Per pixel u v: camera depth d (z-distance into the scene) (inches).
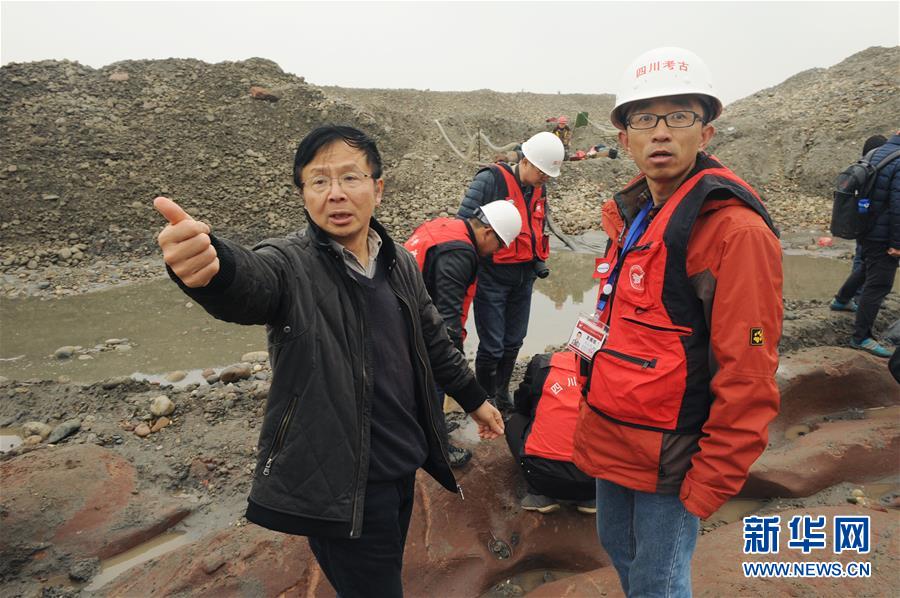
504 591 102.9
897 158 163.9
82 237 360.2
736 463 57.7
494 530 111.5
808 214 458.0
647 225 67.7
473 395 80.0
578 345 71.4
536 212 139.8
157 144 446.3
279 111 521.7
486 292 136.8
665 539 65.6
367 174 61.6
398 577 68.2
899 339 137.0
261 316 55.5
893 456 133.0
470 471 119.9
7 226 353.7
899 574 92.3
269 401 59.8
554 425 107.5
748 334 55.7
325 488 58.4
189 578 96.2
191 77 540.7
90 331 244.2
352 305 61.5
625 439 64.3
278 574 96.6
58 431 146.1
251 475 130.3
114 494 119.3
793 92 739.4
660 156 61.4
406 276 69.7
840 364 160.4
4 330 244.1
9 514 108.8
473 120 681.6
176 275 47.2
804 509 113.1
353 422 59.9
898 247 164.9
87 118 450.0
